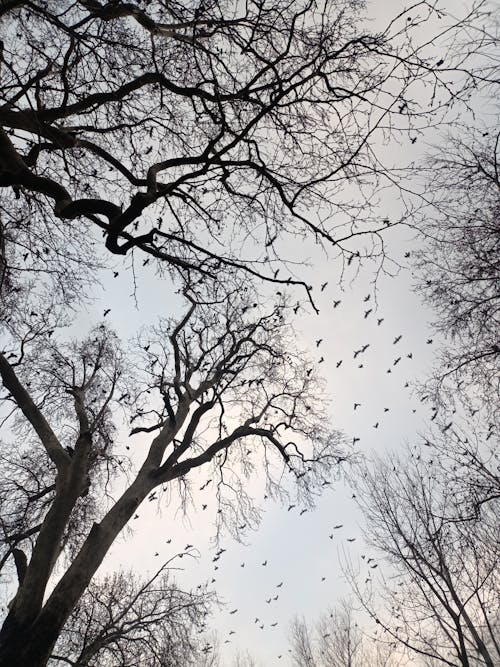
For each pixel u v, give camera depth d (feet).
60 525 25.13
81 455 27.91
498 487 26.32
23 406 29.86
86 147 18.62
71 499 26.09
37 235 24.08
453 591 27.30
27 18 17.49
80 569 24.16
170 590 34.86
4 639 21.38
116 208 16.17
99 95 18.65
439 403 28.55
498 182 22.31
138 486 28.99
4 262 21.91
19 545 32.63
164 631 33.19
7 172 15.60
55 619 22.13
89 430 29.45
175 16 17.93
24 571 27.20
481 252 24.31
